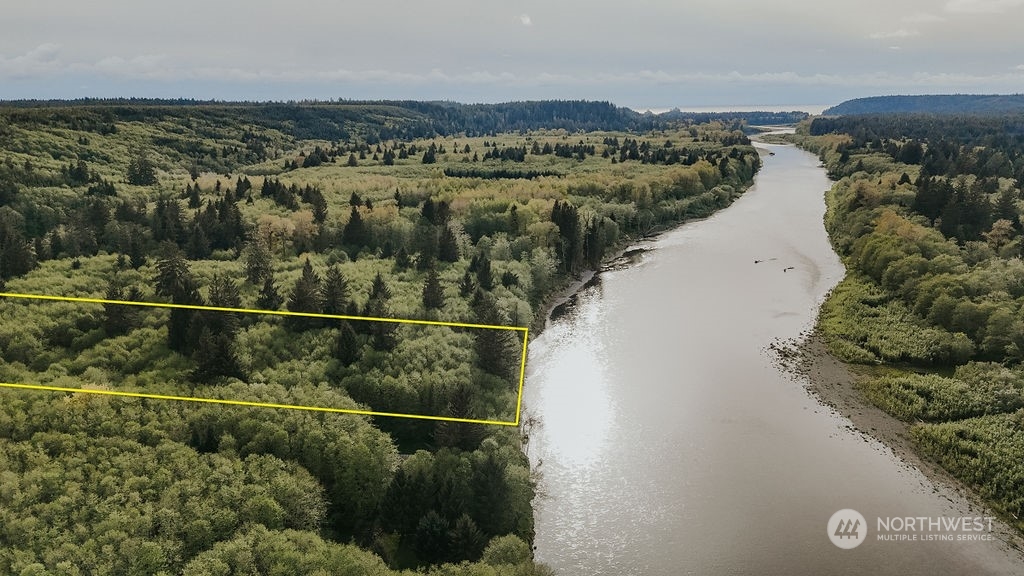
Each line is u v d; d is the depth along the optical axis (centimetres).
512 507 6188
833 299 11450
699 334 10356
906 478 6894
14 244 10962
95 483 5719
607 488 6825
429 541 5581
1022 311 9088
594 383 8906
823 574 5703
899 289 10888
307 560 5116
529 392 8700
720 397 8488
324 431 6594
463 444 6669
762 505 6531
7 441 6112
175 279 9819
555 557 5956
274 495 5822
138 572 4994
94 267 11088
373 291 10006
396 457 6681
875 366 9181
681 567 5816
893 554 5891
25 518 5288
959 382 8244
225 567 4997
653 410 8212
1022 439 7012
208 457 6141
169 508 5534
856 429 7750
